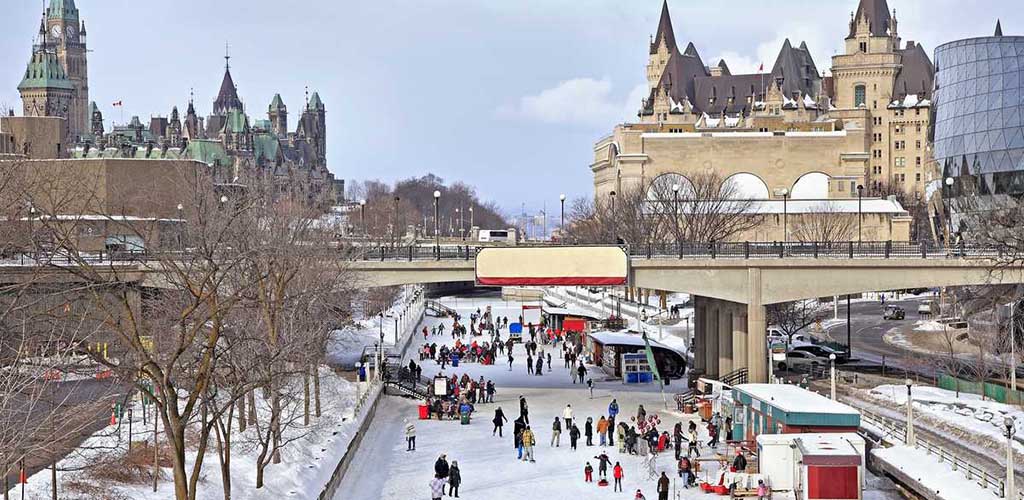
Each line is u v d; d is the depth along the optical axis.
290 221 121.88
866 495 65.81
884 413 89.44
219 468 66.50
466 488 72.19
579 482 73.12
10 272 56.41
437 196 159.38
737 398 80.81
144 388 49.84
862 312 189.12
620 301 183.75
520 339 152.12
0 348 47.28
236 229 87.00
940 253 100.00
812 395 75.75
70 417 49.31
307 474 69.12
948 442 78.06
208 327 67.25
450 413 97.88
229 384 62.06
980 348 105.88
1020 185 192.38
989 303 124.88
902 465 67.81
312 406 91.19
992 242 123.12
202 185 123.31
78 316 52.94
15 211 69.00
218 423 60.81
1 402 42.84
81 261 52.84
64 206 75.50
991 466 70.25
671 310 173.25
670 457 80.06
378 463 80.62
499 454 82.12
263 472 66.94
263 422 78.38
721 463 72.69
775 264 97.62
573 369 123.88
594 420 95.25
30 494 54.12
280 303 65.31
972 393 96.00
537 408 101.56
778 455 66.31
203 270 62.09
